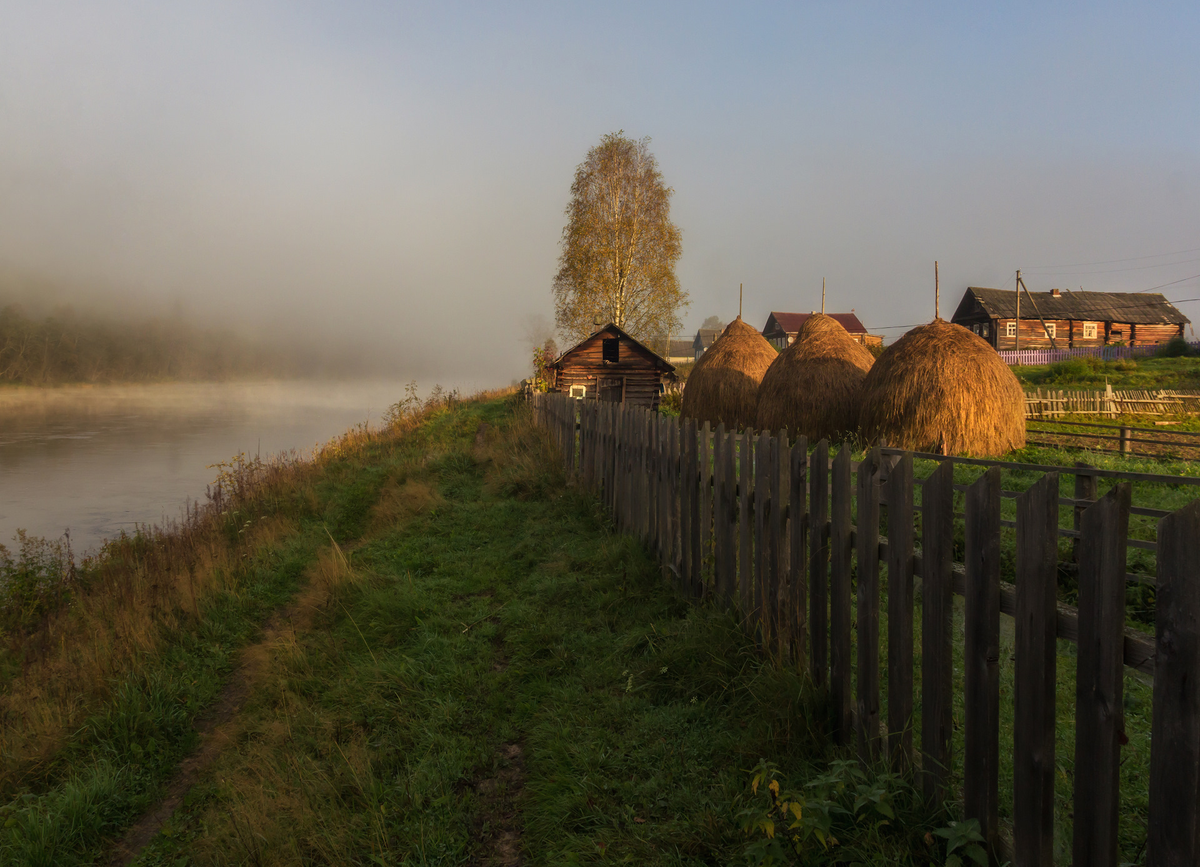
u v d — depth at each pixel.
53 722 3.91
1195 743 1.55
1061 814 2.45
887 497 2.61
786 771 2.78
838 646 2.95
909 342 13.05
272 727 3.71
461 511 8.41
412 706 3.79
